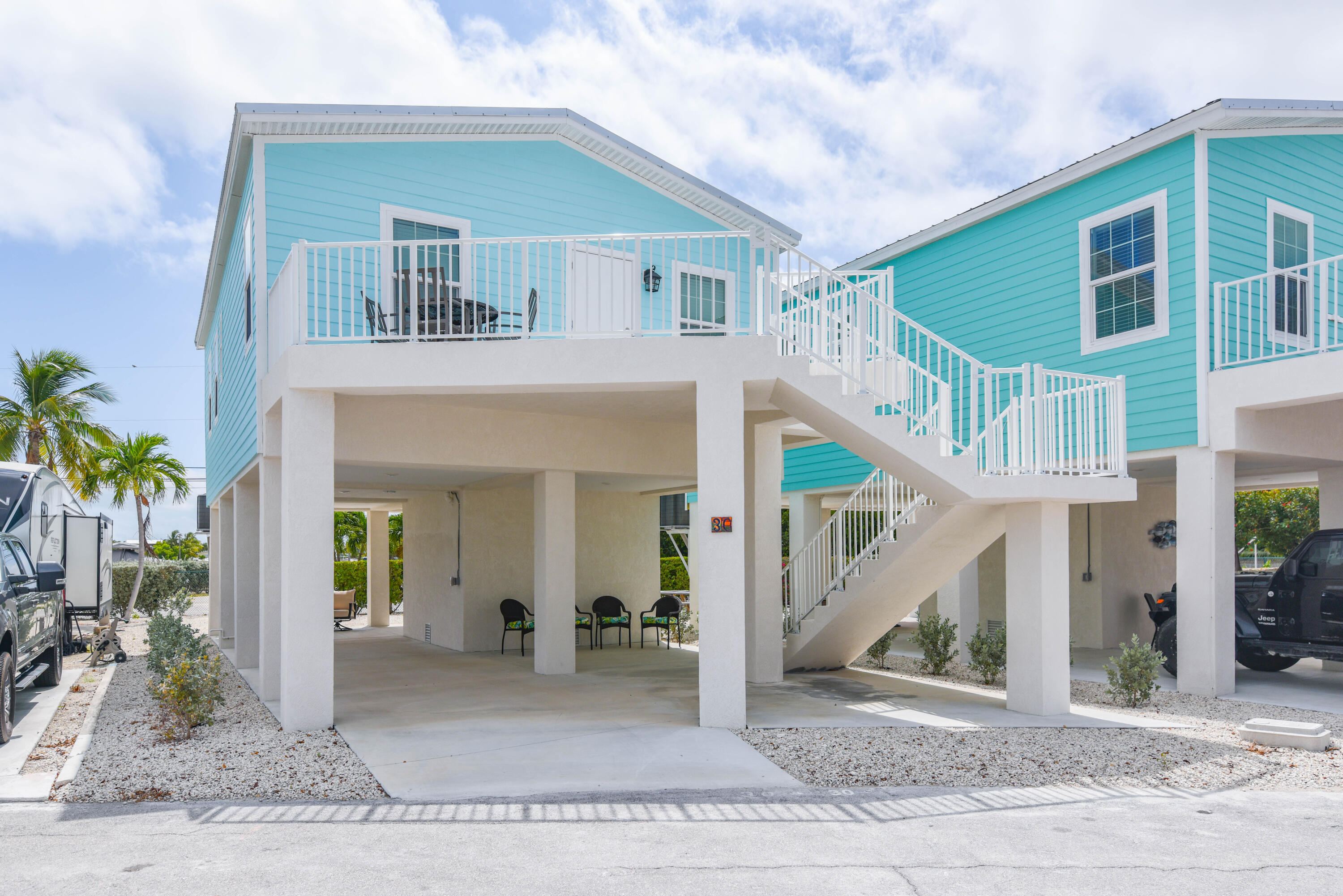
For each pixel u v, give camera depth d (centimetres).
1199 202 1012
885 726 788
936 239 1396
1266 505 2712
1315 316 1123
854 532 1077
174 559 3803
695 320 1197
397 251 1012
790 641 1127
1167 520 1542
